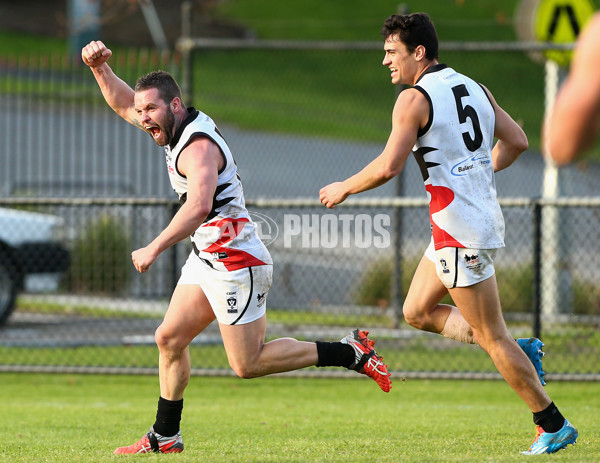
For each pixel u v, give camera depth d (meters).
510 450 16.70
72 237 38.56
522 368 15.95
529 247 36.78
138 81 15.73
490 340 16.00
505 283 35.41
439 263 15.73
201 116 15.88
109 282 38.22
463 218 15.42
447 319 16.80
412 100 15.34
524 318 33.22
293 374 29.39
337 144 80.81
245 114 90.69
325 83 107.62
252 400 27.02
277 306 35.75
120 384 30.20
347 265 38.47
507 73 93.06
